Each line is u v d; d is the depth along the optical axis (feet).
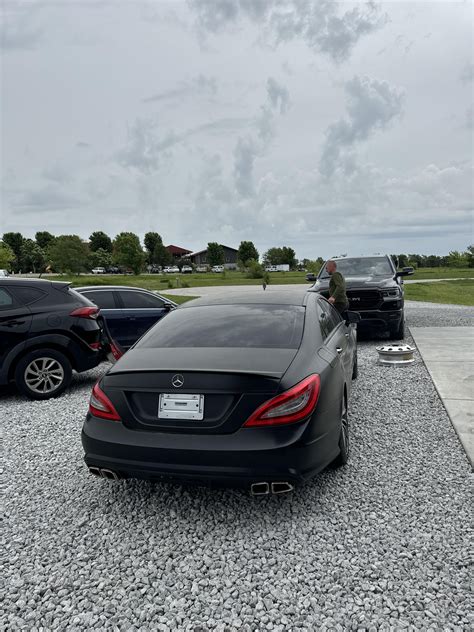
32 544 9.70
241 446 9.23
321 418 9.91
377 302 30.48
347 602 7.68
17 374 19.72
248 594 7.99
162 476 9.65
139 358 10.92
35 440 15.40
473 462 12.50
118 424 10.17
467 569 8.38
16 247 364.58
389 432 15.08
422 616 7.33
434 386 20.02
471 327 37.32
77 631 7.35
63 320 20.35
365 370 23.53
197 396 9.66
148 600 7.96
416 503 10.69
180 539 9.66
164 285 138.62
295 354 10.55
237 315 12.67
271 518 10.30
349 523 9.98
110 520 10.50
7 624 7.51
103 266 331.57
